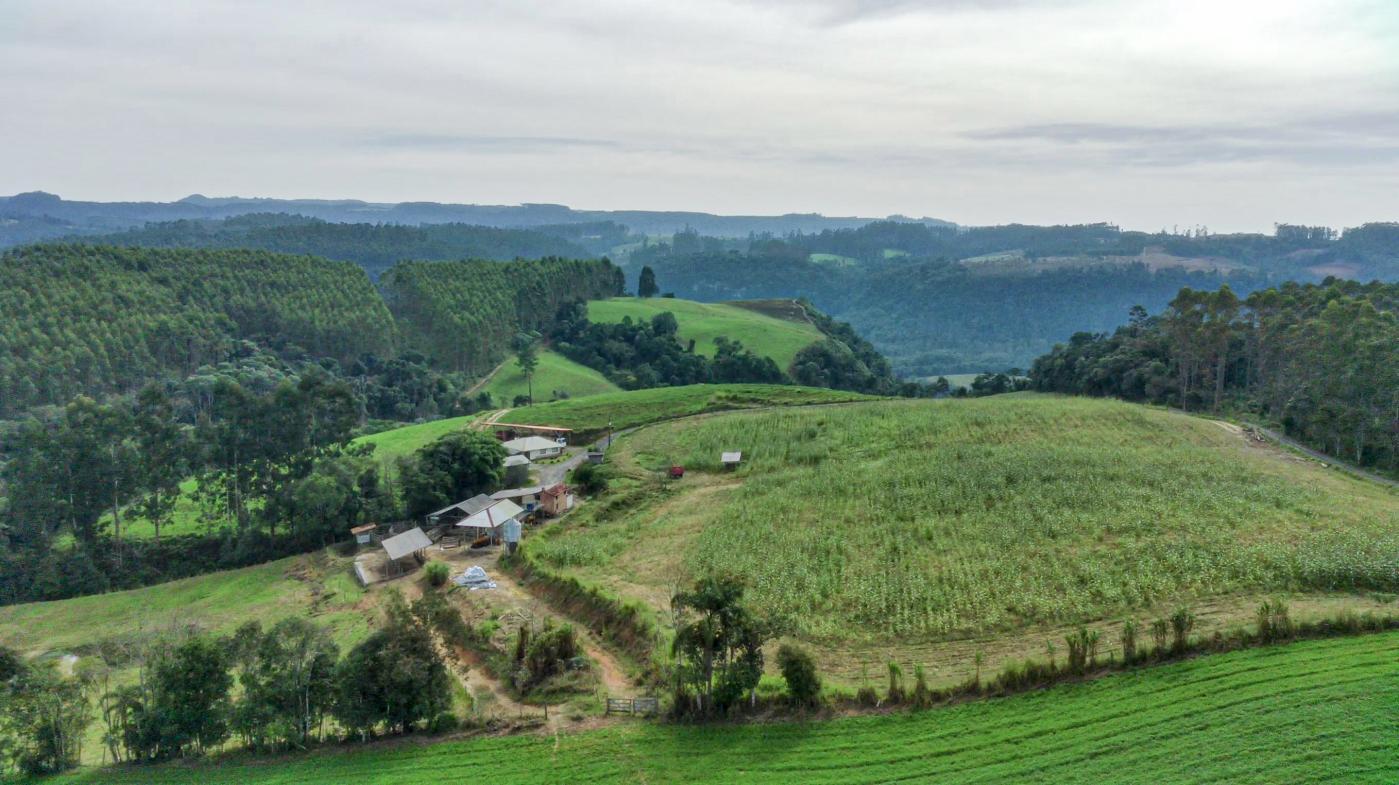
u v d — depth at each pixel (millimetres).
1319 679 41469
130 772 44906
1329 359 114562
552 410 141625
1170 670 44125
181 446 103750
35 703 46281
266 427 105250
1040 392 194125
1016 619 54375
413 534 81062
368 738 45812
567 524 84688
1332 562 56531
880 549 68812
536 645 51000
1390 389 100875
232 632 67500
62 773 45562
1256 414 132125
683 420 132125
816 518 78562
